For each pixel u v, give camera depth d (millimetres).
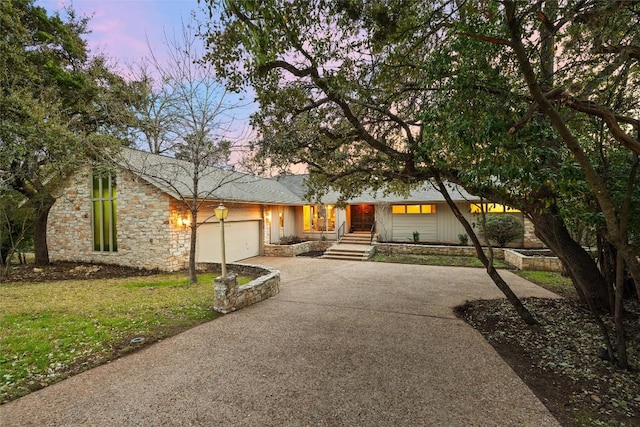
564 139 2787
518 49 2697
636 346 4406
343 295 7836
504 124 3035
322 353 4383
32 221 11211
